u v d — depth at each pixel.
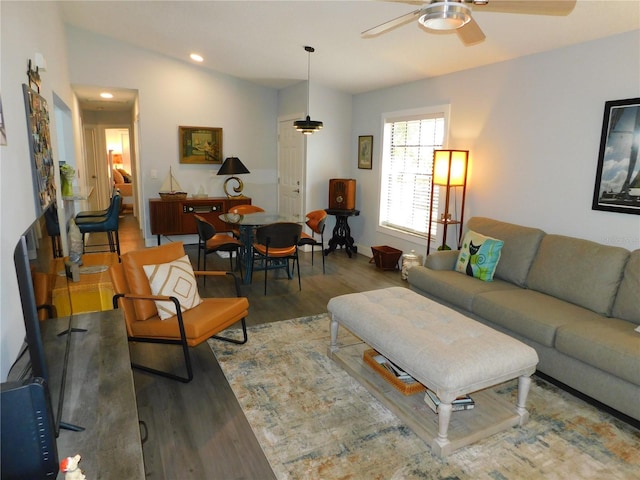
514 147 3.96
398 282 5.01
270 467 2.04
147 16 4.78
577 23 3.04
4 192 1.78
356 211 6.16
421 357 2.20
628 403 2.31
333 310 2.96
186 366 2.80
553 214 3.65
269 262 5.50
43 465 1.06
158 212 6.29
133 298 2.74
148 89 6.29
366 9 3.49
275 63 5.57
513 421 2.34
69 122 5.90
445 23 2.00
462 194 4.52
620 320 2.75
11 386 1.03
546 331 2.70
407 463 2.08
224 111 6.83
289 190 6.90
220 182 7.04
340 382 2.79
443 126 4.85
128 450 1.25
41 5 3.51
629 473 2.03
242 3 3.87
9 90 2.10
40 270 1.46
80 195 4.68
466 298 3.34
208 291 4.57
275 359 3.08
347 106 6.42
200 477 1.97
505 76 4.00
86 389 1.54
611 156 3.16
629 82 3.04
